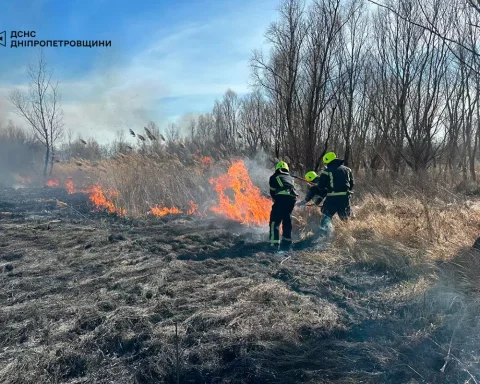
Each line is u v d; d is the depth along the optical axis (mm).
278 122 14750
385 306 4172
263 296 4395
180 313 4035
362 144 15898
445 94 15070
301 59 13203
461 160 16688
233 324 3727
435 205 8109
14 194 13859
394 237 6059
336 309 4141
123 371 3090
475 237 5660
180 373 3041
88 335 3604
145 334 3564
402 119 14227
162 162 12562
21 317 3994
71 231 8070
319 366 3100
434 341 3357
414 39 13766
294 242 7012
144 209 10141
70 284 4988
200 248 6648
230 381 2947
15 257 6227
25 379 2973
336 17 12711
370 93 15664
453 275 4523
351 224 6895
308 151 13203
